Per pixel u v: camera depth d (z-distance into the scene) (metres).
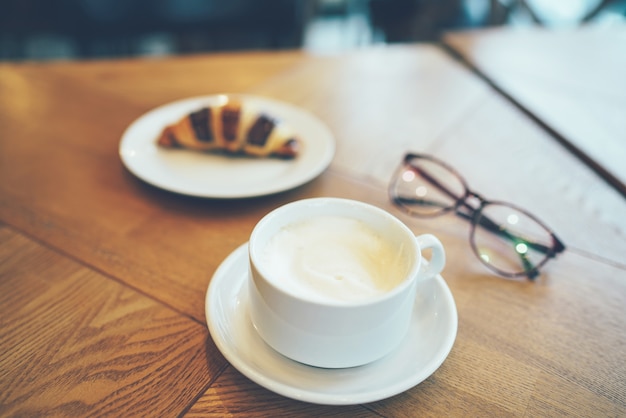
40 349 0.37
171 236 0.47
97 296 0.41
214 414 0.34
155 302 0.41
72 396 0.34
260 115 0.61
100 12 1.33
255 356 0.35
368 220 0.38
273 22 1.45
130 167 0.54
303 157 0.59
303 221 0.38
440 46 0.96
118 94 0.72
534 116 0.70
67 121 0.65
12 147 0.59
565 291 0.44
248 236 0.48
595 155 0.61
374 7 1.66
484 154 0.63
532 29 1.01
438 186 0.56
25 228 0.48
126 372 0.36
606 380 0.37
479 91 0.78
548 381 0.37
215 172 0.57
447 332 0.37
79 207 0.50
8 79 0.75
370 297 0.33
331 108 0.72
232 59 0.85
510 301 0.43
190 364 0.36
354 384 0.34
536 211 0.53
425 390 0.36
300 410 0.34
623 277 0.46
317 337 0.33
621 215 0.53
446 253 0.47
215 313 0.37
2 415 0.33
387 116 0.70
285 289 0.32
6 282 0.42
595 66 0.85
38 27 1.34
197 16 1.39
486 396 0.36
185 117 0.60
